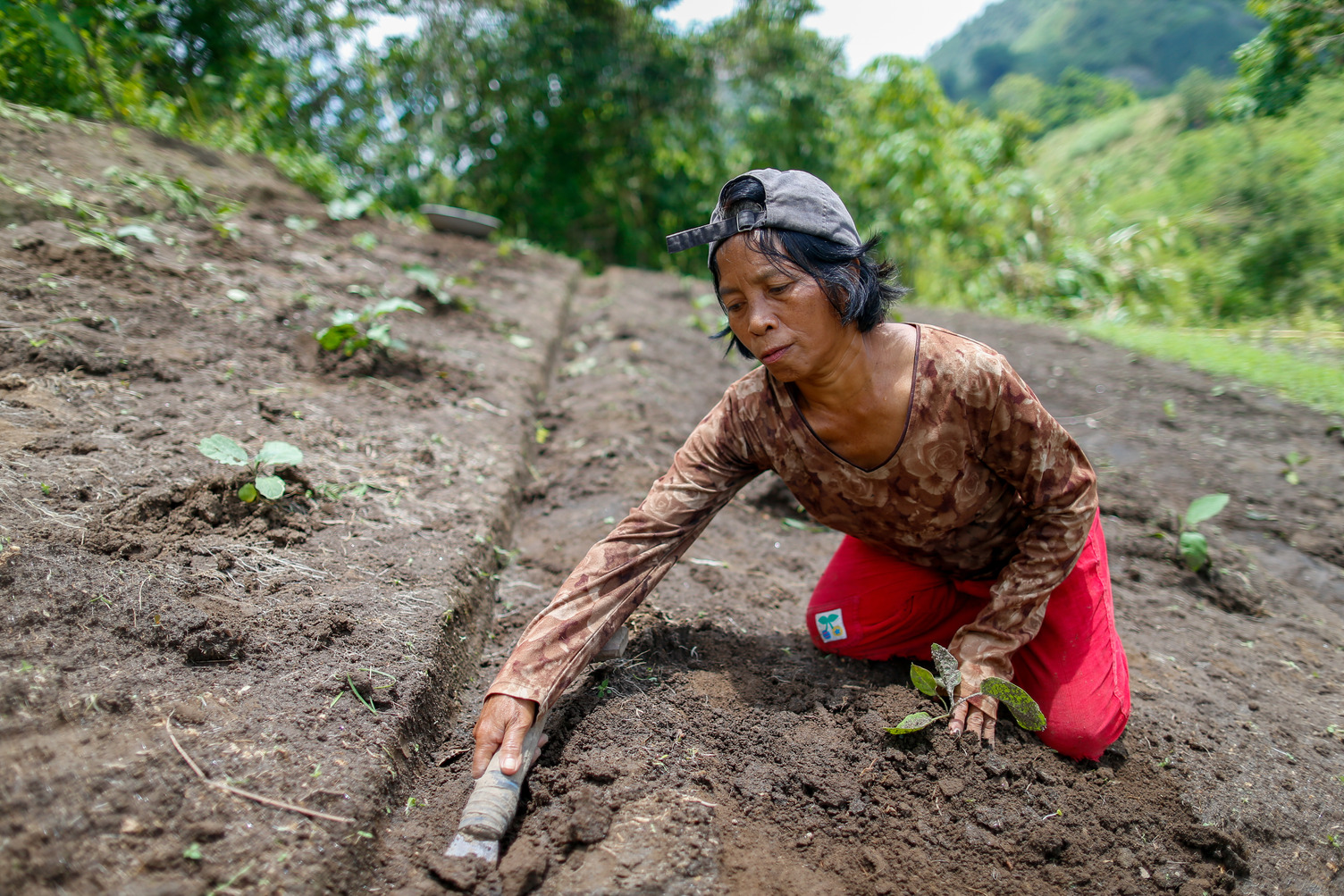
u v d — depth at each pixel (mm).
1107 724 2039
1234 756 2230
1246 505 4125
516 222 12094
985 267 11617
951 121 13000
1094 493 1969
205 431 2893
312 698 1908
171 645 1907
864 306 1739
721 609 2750
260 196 6078
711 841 1780
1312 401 5695
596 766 1910
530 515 3465
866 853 1806
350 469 3039
